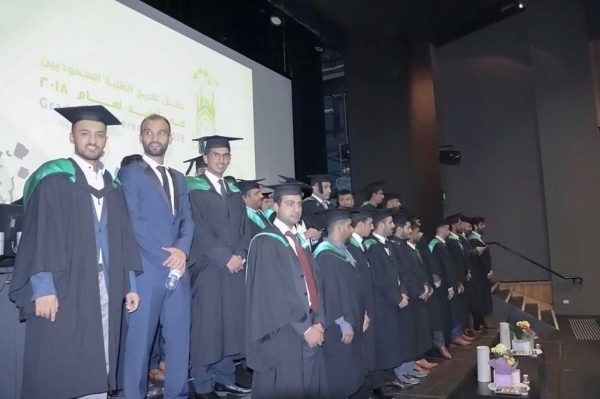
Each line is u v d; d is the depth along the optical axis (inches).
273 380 107.8
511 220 396.5
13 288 87.6
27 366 88.7
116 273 98.4
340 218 139.9
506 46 406.6
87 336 92.0
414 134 292.7
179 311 108.4
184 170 191.2
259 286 109.0
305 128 289.3
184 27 202.2
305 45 297.3
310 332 108.1
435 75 369.4
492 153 406.3
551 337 293.7
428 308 203.8
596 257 353.4
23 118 135.3
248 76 236.2
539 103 375.6
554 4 374.6
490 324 292.4
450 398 152.6
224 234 125.3
